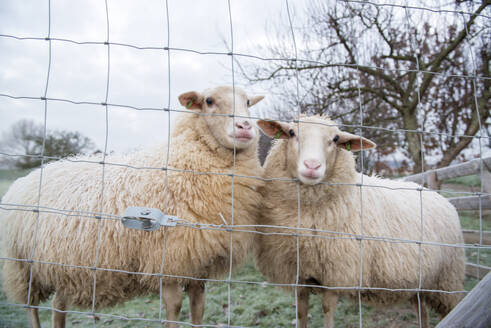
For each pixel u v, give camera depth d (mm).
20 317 3742
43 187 3273
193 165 3062
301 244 3203
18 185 3561
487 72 9789
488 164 4133
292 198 3209
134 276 3008
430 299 4098
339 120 10227
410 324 4324
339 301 5012
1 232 3520
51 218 3078
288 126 3289
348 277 3150
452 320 1650
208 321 4406
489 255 5738
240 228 3066
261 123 3297
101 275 2932
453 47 8984
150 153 3232
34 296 3461
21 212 3301
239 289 5418
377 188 3646
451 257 4031
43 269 3127
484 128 10094
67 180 3252
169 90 2053
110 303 3213
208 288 5516
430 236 3668
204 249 2855
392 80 9930
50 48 2002
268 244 3412
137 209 2193
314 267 3244
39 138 13352
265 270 3654
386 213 3506
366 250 3211
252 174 3232
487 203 4242
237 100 3309
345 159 3318
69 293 3160
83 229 2961
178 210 2836
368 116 10344
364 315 4609
